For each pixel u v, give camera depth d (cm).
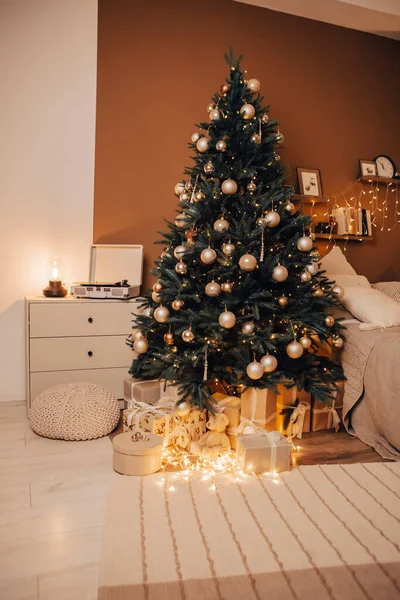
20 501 165
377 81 379
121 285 280
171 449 211
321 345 259
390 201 384
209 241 225
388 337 238
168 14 318
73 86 297
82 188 302
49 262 286
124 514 155
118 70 306
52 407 227
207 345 220
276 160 253
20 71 288
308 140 357
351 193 371
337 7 338
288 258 231
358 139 373
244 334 216
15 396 294
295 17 350
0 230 288
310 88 356
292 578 125
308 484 181
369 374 237
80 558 135
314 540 143
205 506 162
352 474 191
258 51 340
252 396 212
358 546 141
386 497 172
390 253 384
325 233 352
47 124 294
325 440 235
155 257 320
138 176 314
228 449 206
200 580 124
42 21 290
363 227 361
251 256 213
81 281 304
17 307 293
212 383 241
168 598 117
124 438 193
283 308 237
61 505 164
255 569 129
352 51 369
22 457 204
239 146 242
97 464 198
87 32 299
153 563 130
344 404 252
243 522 152
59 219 298
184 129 324
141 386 240
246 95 252
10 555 135
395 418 215
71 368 267
